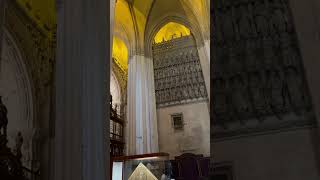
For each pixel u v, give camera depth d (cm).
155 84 2000
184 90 1941
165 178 1199
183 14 1977
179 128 1869
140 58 1883
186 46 2031
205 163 1353
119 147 1700
